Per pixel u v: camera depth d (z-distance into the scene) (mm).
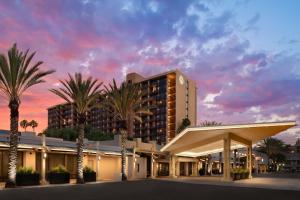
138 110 46125
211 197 19812
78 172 35625
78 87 36688
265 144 122188
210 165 70938
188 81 152875
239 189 27062
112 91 44031
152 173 51531
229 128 35812
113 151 46938
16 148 29188
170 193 22344
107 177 47531
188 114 149875
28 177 30750
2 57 29000
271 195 21688
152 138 142750
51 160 39281
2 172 33812
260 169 105000
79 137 36656
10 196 19703
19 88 29734
